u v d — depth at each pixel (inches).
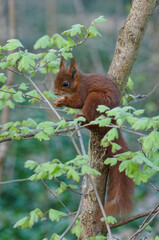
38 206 611.5
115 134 203.5
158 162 212.7
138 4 278.8
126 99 323.6
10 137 272.8
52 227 541.0
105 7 1119.0
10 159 700.0
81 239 270.4
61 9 1101.1
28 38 837.8
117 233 477.4
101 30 920.3
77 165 211.5
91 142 277.1
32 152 729.0
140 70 722.2
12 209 612.7
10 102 286.8
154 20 765.9
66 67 345.1
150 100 595.8
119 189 255.3
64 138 748.6
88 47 837.8
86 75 320.8
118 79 289.4
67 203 587.8
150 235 467.8
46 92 315.9
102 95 292.4
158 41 770.8
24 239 534.9
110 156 270.7
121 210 247.4
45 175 219.1
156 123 190.7
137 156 207.0
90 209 269.3
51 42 316.2
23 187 665.0
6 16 814.5
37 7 1050.7
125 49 283.6
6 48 258.8
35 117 707.4
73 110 335.0
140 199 534.6
